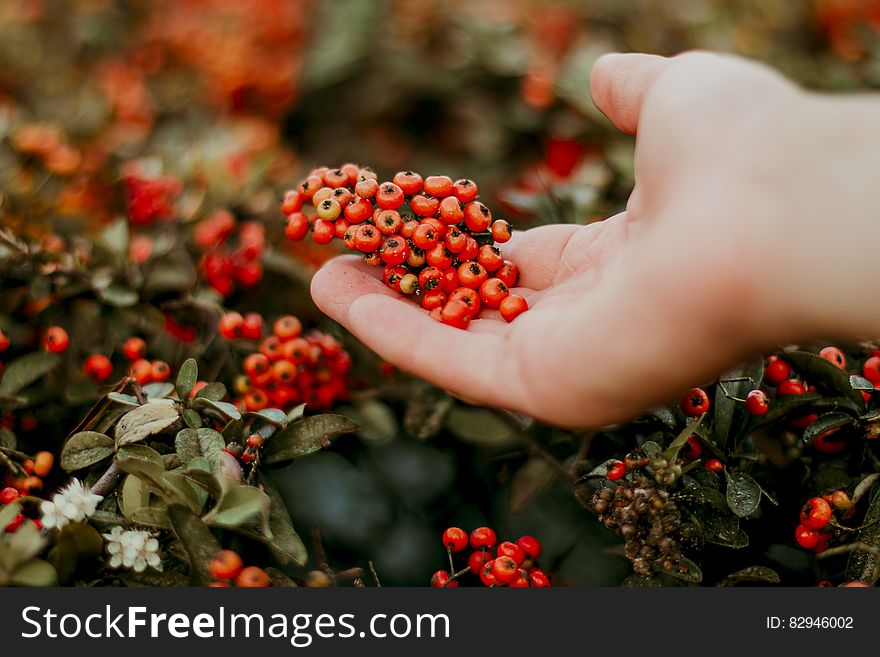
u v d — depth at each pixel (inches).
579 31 20.7
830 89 19.9
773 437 13.9
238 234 17.1
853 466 13.8
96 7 23.1
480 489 16.1
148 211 17.0
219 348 15.9
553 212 16.8
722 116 12.0
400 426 16.7
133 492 12.9
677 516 12.8
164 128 20.8
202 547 12.5
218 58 22.2
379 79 21.9
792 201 11.4
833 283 11.3
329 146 23.3
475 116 20.5
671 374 12.1
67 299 15.7
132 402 13.4
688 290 11.6
